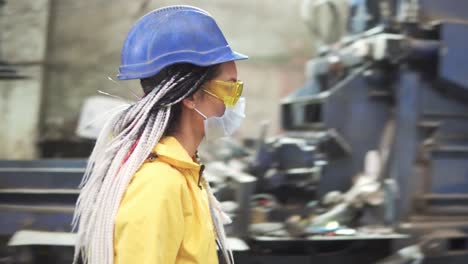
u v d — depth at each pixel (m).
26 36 9.41
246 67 10.45
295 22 10.62
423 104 3.88
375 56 4.03
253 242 3.34
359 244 3.54
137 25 1.52
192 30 1.47
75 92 9.76
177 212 1.34
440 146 3.88
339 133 4.18
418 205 3.77
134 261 1.28
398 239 3.53
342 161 4.16
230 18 10.41
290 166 4.29
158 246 1.29
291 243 3.39
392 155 3.89
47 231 3.36
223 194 3.50
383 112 4.17
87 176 1.54
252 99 10.41
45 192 3.43
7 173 3.49
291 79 10.60
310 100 4.60
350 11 4.88
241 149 5.11
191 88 1.45
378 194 3.75
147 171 1.36
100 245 1.32
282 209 3.89
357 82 4.17
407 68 3.86
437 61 3.83
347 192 4.07
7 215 3.39
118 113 1.50
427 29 3.93
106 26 9.88
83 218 1.41
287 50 10.59
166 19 1.48
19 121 9.43
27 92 9.43
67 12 9.72
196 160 1.59
